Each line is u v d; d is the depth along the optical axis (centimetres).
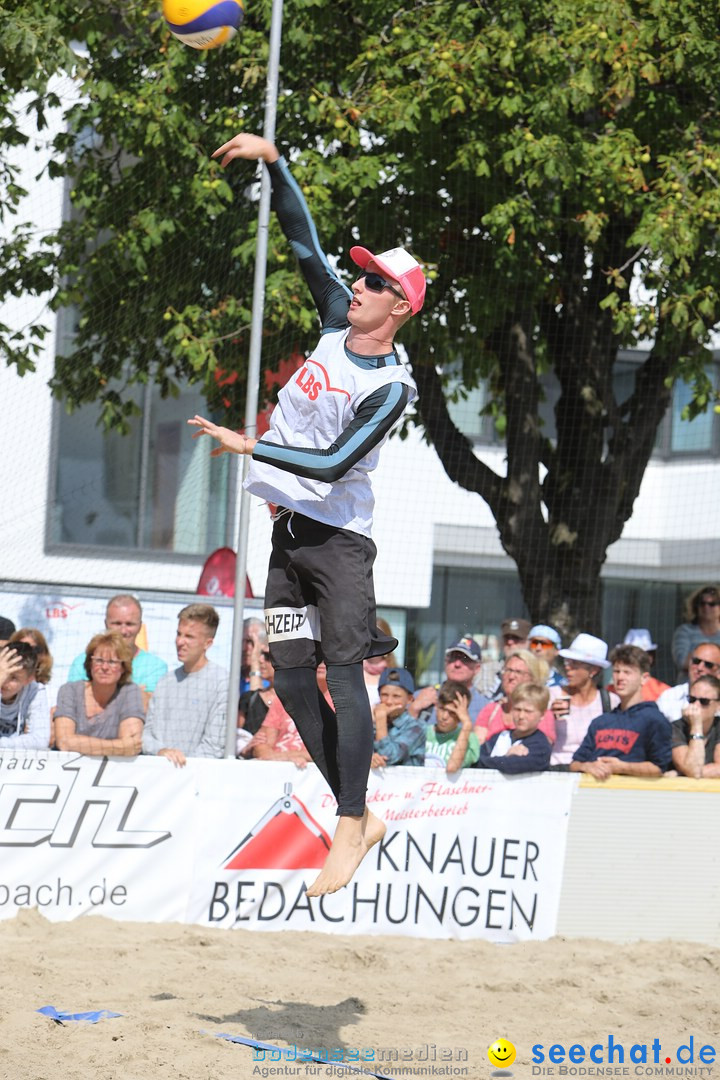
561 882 2678
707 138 3422
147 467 4572
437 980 2241
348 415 1447
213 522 4303
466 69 3136
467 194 3281
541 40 3155
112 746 2473
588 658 2881
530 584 3647
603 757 2723
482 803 2645
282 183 1623
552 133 3178
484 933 2634
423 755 2692
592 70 3225
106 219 3155
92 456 4581
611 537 3700
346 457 1384
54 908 2427
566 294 3597
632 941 2689
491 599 4547
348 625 1445
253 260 3072
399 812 2603
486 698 3077
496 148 3241
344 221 3300
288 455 1376
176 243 3133
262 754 2653
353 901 2583
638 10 3441
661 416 3831
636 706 2762
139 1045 1686
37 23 2809
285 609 1493
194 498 4406
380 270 1452
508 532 3656
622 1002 2145
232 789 2539
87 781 2453
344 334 1492
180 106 3061
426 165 3253
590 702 2930
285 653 1502
